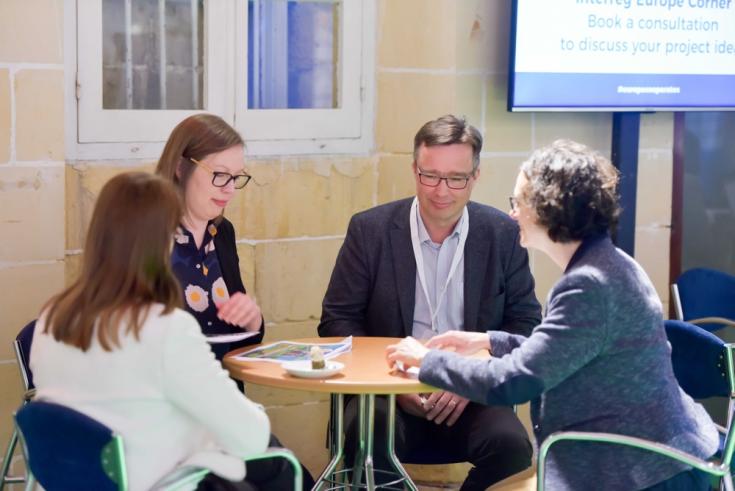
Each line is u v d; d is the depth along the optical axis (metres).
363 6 3.99
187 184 2.93
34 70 3.33
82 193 3.55
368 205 4.06
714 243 4.73
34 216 3.38
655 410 2.39
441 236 3.28
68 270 3.55
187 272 2.97
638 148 4.38
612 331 2.38
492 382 2.46
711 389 3.07
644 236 4.55
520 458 3.02
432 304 3.28
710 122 4.63
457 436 3.15
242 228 3.84
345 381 2.57
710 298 4.03
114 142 3.61
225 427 2.20
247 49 3.84
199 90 3.81
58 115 3.38
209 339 2.79
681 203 4.61
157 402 2.16
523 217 2.52
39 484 2.33
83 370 2.16
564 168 2.43
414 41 4.02
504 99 4.19
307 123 3.94
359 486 2.96
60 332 2.16
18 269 3.38
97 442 2.05
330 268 4.02
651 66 4.26
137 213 2.15
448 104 4.05
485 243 3.28
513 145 4.24
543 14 4.06
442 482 4.12
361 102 4.03
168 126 3.71
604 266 2.39
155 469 2.16
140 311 2.14
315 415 4.06
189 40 3.76
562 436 2.37
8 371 3.40
